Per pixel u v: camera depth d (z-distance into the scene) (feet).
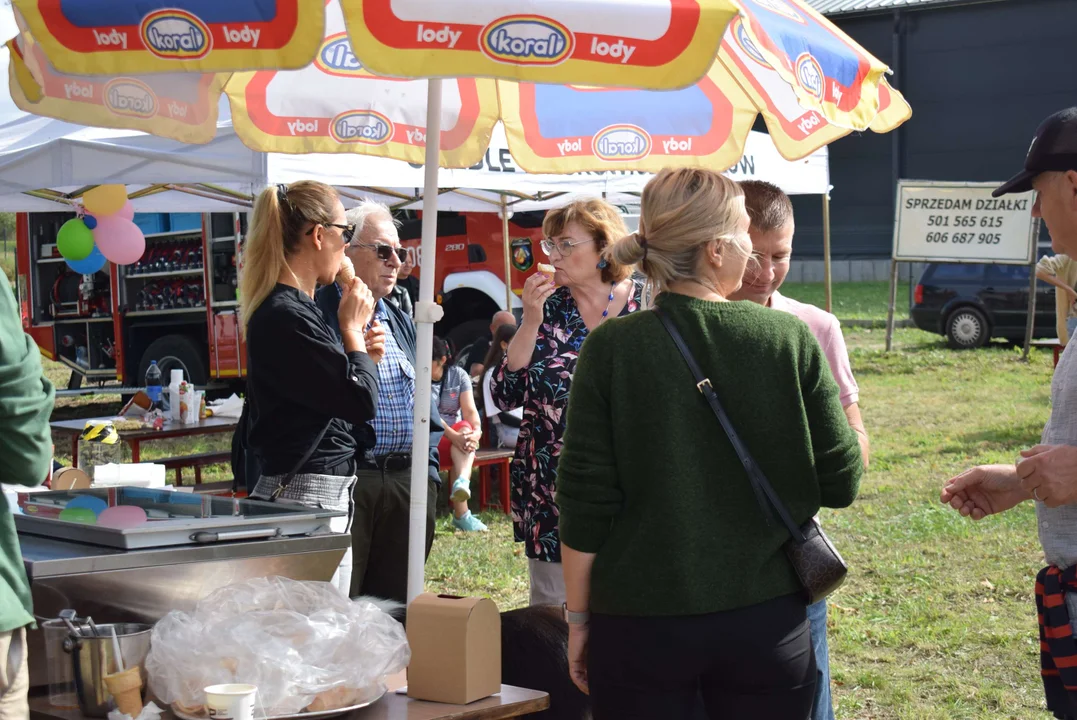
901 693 15.72
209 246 42.52
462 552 23.90
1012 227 53.21
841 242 102.83
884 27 96.07
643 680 6.93
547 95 12.62
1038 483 7.18
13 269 52.47
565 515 7.17
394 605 9.81
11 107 19.94
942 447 34.14
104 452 16.80
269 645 7.41
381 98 12.43
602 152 12.50
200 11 7.27
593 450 7.12
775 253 9.52
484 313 42.78
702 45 7.41
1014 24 91.15
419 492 10.18
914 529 24.71
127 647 7.55
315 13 7.07
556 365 10.95
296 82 12.04
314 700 7.38
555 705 9.21
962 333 57.06
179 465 27.35
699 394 7.01
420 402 10.14
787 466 7.05
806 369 7.16
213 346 42.55
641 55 7.36
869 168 100.37
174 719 7.41
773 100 10.57
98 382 50.80
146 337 46.34
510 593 20.79
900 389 46.47
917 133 96.37
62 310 48.75
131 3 7.41
